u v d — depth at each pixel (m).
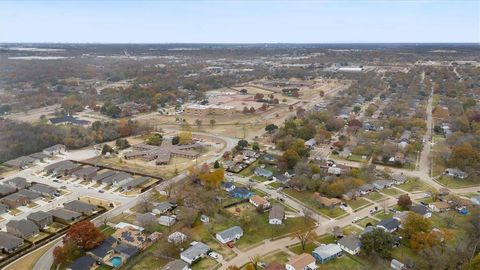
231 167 184.12
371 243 113.31
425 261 106.56
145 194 157.12
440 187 163.62
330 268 108.38
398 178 168.38
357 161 193.25
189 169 175.88
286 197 154.38
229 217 137.38
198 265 109.44
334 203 144.88
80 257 111.94
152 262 111.69
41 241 121.38
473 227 124.44
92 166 188.00
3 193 154.62
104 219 135.38
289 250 117.50
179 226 131.00
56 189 161.75
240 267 108.50
